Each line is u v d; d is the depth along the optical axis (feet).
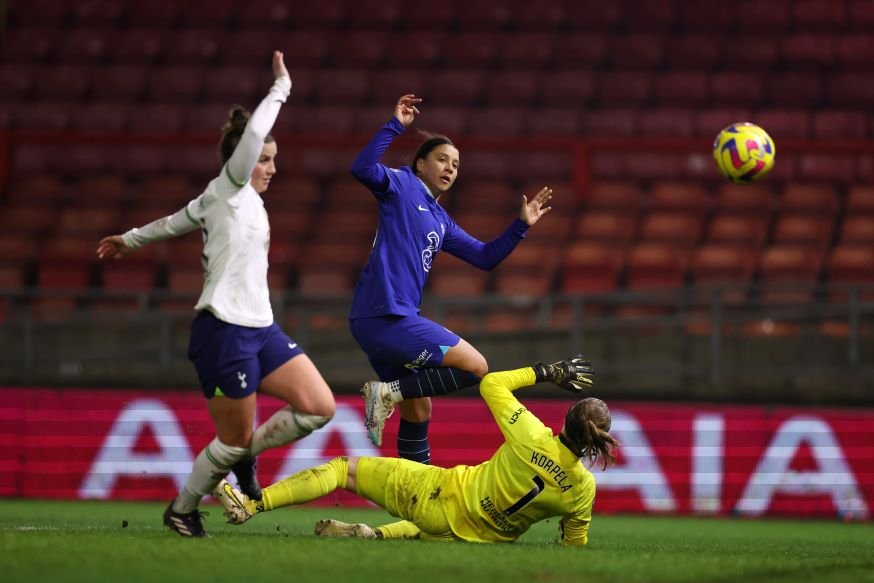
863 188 191.93
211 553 58.75
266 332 63.62
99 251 65.46
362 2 248.32
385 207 75.25
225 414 63.26
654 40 236.02
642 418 140.67
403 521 75.82
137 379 153.58
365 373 152.15
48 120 221.05
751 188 192.54
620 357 151.84
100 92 230.07
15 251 181.16
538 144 176.24
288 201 189.88
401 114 74.49
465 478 71.92
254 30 246.68
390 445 139.23
